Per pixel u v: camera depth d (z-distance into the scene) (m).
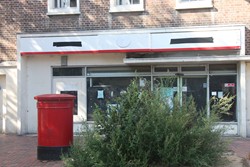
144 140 6.59
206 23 13.66
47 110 8.98
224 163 7.05
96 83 14.49
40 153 9.05
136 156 6.59
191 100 7.34
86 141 6.86
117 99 7.11
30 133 14.73
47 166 8.45
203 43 13.41
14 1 14.78
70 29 14.42
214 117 7.15
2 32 14.84
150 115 6.76
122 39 13.87
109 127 6.87
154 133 6.58
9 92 14.80
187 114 6.91
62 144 8.98
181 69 14.05
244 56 13.02
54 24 14.53
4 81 15.10
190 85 14.02
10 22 14.80
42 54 14.45
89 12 14.33
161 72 14.11
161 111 6.82
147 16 14.00
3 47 14.84
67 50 14.23
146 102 6.95
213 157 6.88
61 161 8.89
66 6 14.56
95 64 14.38
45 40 14.37
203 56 13.30
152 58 13.55
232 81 13.79
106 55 14.33
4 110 14.95
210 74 13.88
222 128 7.34
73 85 14.62
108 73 14.42
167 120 6.68
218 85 13.86
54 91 14.71
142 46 13.77
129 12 14.08
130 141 6.52
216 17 13.65
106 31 13.99
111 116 6.91
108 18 14.20
